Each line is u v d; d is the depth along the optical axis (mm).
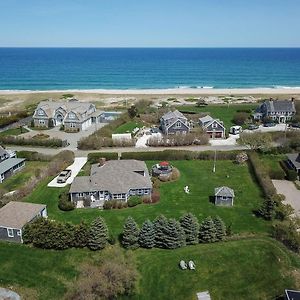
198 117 124438
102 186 67188
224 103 156625
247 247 53781
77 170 81688
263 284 47375
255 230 58562
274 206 61656
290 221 59188
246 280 48000
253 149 92625
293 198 69625
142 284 47375
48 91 199125
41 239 53656
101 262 50500
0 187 73875
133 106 133000
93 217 62438
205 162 87250
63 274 48875
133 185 67812
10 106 159875
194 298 45312
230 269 49781
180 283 47562
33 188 72500
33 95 184000
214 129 105500
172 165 85125
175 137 99000
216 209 65375
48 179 77500
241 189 73000
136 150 94938
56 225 54406
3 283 47406
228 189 66625
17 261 51375
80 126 112875
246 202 67938
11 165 80062
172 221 53406
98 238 53125
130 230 53375
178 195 70562
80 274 48594
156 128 113625
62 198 66438
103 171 70750
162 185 74625
